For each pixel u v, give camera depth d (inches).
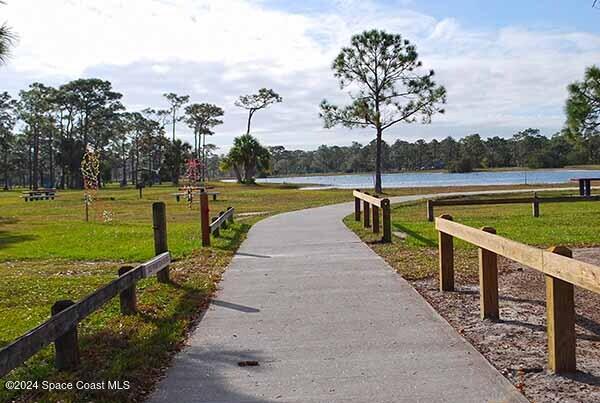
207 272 334.0
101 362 177.8
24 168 3560.5
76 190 2506.2
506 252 184.9
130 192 1955.0
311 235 504.7
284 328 213.8
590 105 813.9
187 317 232.7
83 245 505.7
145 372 169.5
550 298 160.1
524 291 267.3
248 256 390.9
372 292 269.6
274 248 426.9
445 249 269.1
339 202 1056.8
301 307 244.4
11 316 250.4
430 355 178.9
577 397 143.6
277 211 869.2
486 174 3159.5
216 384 159.8
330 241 460.1
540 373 160.4
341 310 237.5
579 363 167.5
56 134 3159.5
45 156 3501.5
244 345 194.7
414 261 352.8
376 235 489.1
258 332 209.6
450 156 4170.8
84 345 194.9
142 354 184.5
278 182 2760.8
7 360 127.0
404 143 4335.6
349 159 4690.0
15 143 3213.6
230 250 421.4
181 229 615.2
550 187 1465.3
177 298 266.5
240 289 284.7
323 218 681.6
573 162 3476.9
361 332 205.6
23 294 296.4
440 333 201.9
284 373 167.2
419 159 4313.5
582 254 374.3
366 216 562.6
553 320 158.9
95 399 150.0
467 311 231.9
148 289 285.6
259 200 1232.8
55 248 491.2
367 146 4431.6
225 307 249.0
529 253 167.3
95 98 3095.5
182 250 430.3
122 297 235.8
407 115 1355.8
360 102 1338.6
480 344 189.0
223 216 545.3
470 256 368.5
